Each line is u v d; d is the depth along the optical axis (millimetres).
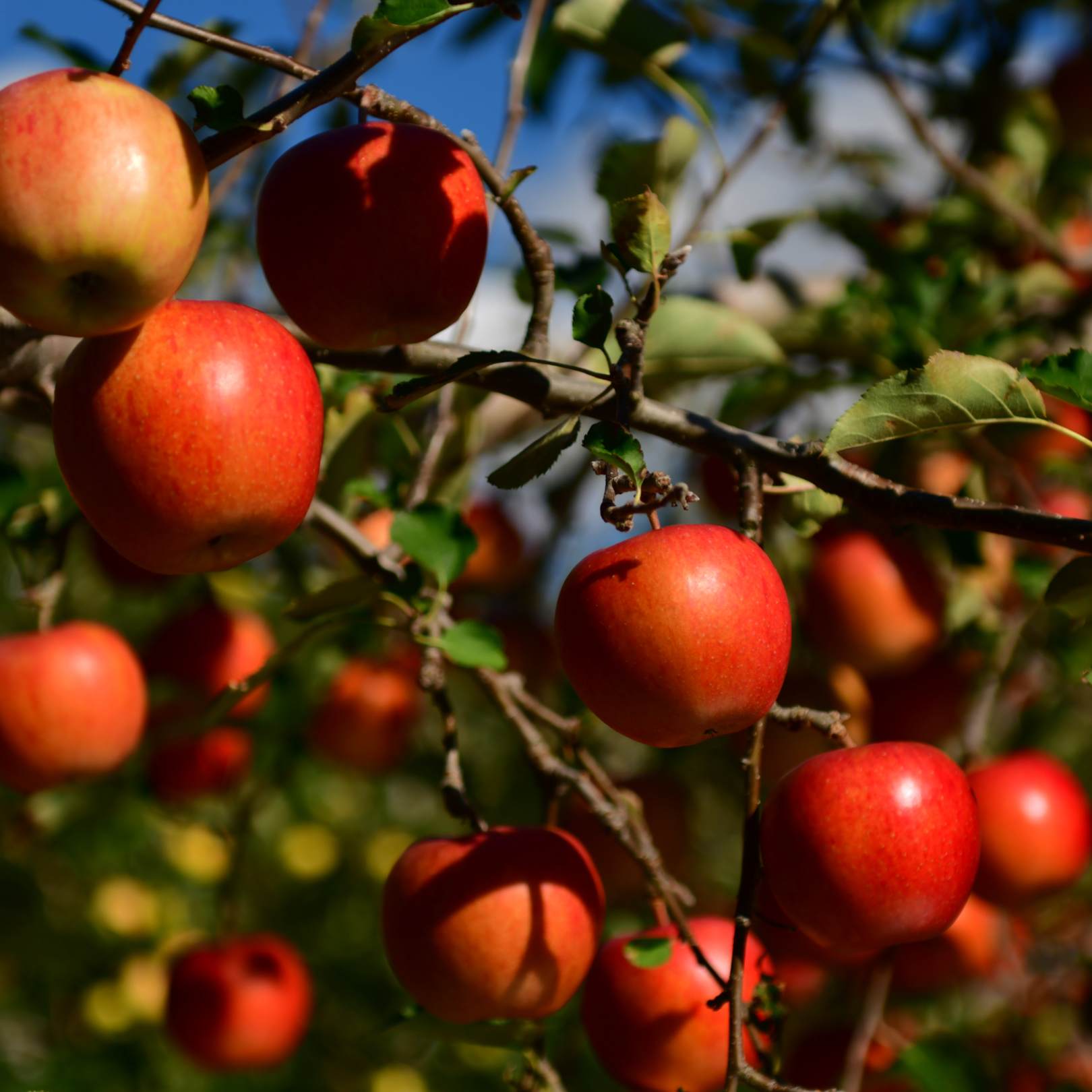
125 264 1345
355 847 2486
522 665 1824
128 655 1696
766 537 1720
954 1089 1581
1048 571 1669
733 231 1690
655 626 1373
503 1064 2285
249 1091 2281
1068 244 2002
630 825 1542
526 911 1456
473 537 1539
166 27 1367
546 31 1961
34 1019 2455
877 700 1729
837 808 1399
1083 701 1834
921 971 1707
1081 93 1947
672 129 1637
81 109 1341
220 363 1375
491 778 2078
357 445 1663
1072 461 1714
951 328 1698
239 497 1377
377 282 1411
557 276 1677
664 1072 1485
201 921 2459
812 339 1741
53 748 1658
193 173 1357
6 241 1336
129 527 1382
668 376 1694
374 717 1847
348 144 1415
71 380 1376
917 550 1698
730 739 1732
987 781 1636
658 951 1463
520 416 1837
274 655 1542
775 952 1605
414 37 1380
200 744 1810
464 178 1423
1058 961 1807
